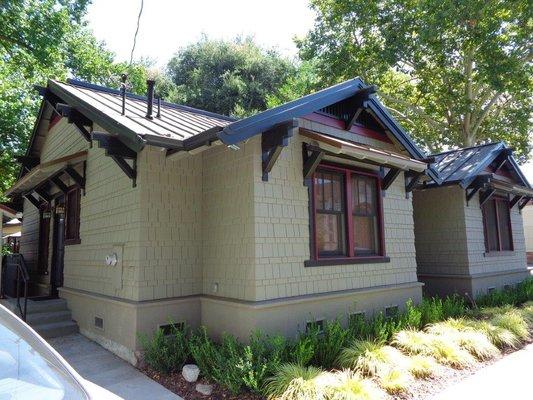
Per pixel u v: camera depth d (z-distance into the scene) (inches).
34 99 654.5
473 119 732.7
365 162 310.8
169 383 207.0
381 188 330.0
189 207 272.2
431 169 354.6
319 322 266.8
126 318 249.9
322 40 726.5
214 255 265.1
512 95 701.9
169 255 259.8
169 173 265.0
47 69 676.1
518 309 363.3
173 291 259.0
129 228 259.4
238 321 241.8
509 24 608.7
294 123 229.0
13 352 86.7
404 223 346.6
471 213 440.1
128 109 293.4
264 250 243.4
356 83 299.3
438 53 627.5
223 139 211.0
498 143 472.1
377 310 308.7
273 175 254.8
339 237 297.1
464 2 523.5
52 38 651.5
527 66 618.5
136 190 255.8
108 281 277.0
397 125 332.2
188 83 1317.7
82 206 324.2
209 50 1293.1
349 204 302.2
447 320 300.8
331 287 278.4
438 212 447.8
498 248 481.1
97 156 307.6
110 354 256.7
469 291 419.2
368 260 306.7
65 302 328.8
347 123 313.0
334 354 222.2
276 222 251.9
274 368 193.2
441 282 440.5
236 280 248.7
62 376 87.3
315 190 283.9
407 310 306.2
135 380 213.8
